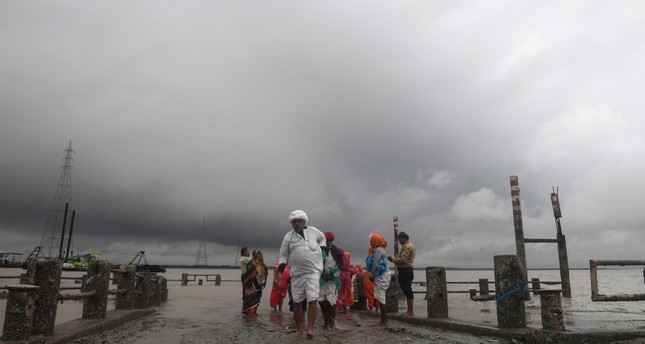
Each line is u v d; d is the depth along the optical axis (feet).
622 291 119.96
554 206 63.05
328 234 28.40
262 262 39.19
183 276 124.57
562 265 61.52
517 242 56.49
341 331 25.93
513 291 23.48
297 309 23.47
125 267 32.96
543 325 21.63
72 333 21.09
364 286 39.99
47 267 20.26
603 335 20.48
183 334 24.40
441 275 29.45
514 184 57.62
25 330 17.17
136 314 32.22
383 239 31.60
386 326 28.68
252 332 25.09
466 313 39.11
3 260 269.23
